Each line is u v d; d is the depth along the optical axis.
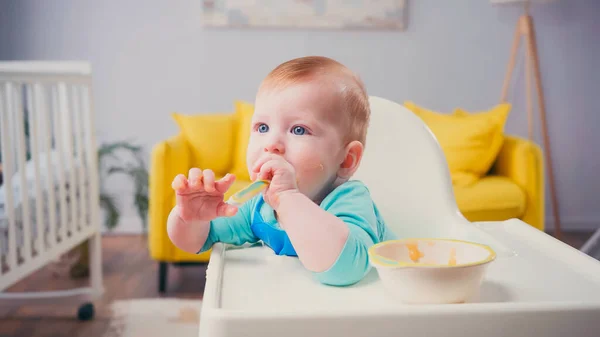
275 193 0.58
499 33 3.66
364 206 0.66
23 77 1.95
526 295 0.55
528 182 2.62
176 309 2.25
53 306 2.31
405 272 0.48
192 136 2.83
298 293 0.54
